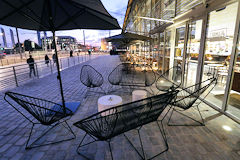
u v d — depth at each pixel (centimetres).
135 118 173
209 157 183
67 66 1138
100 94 435
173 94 189
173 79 549
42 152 194
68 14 246
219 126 251
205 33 355
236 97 373
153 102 171
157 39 795
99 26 293
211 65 525
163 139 218
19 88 507
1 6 190
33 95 427
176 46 541
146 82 446
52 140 219
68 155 188
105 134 162
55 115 218
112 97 306
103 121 154
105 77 679
